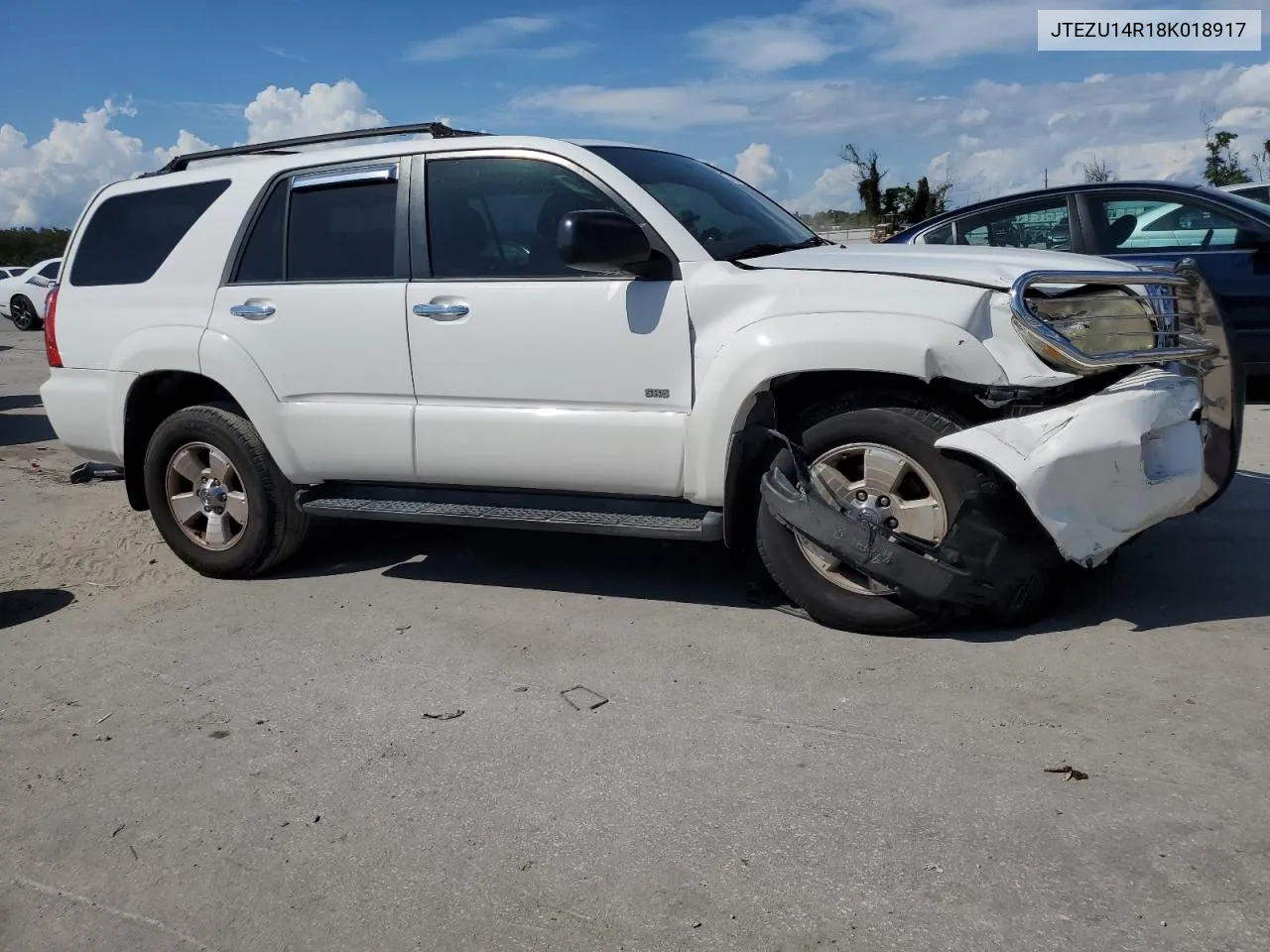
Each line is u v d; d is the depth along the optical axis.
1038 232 8.35
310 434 4.97
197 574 5.53
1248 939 2.36
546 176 4.54
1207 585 4.38
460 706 3.79
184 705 3.96
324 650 4.40
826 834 2.86
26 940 2.69
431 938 2.58
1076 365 3.62
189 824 3.15
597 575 5.11
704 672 3.92
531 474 4.55
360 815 3.13
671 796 3.11
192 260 5.28
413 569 5.40
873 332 3.78
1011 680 3.65
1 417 11.43
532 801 3.14
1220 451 4.02
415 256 4.71
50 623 4.95
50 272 24.72
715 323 4.13
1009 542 3.85
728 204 4.81
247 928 2.67
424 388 4.70
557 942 2.53
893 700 3.59
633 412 4.31
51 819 3.23
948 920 2.49
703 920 2.56
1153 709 3.38
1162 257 7.96
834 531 3.92
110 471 7.86
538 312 4.41
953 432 3.81
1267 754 3.08
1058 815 2.86
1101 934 2.41
